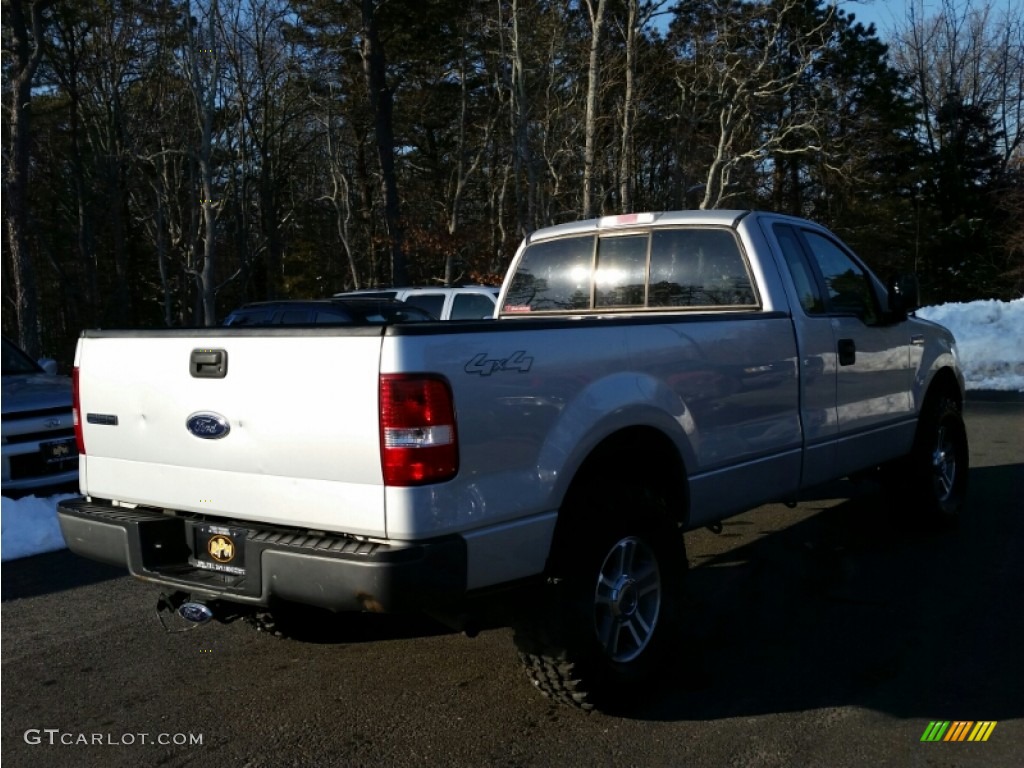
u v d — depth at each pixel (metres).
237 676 4.61
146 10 30.83
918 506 6.46
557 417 3.75
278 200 43.41
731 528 7.00
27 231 19.66
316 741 3.89
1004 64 46.41
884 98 36.59
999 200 44.22
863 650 4.64
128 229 44.09
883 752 3.66
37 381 8.57
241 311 14.44
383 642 5.01
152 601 5.81
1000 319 17.80
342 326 3.44
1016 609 5.10
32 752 3.87
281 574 3.49
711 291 5.34
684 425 4.36
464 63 35.31
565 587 3.78
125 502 4.18
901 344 6.13
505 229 37.16
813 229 5.73
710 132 32.56
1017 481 8.17
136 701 4.34
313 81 35.38
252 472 3.67
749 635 4.89
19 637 5.21
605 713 4.03
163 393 3.91
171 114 34.72
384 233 41.75
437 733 3.92
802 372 5.16
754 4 25.45
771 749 3.70
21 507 7.24
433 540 3.34
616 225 5.75
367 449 3.34
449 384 3.36
